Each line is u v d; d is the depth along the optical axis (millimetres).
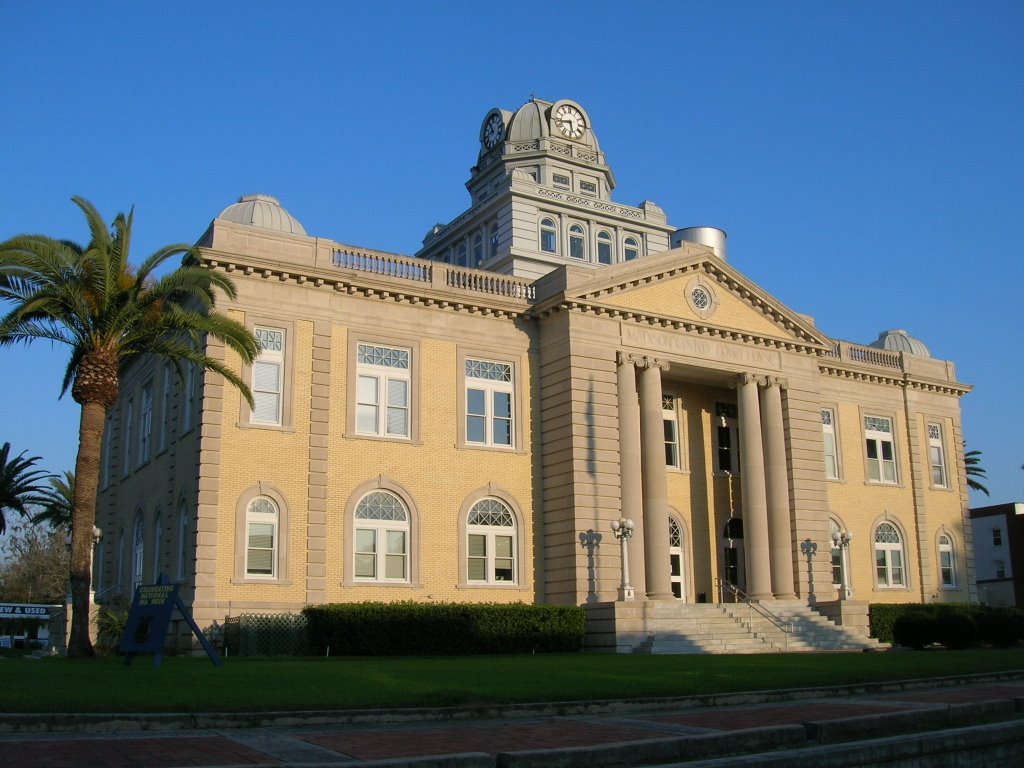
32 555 89500
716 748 12109
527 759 10617
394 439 35750
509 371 38906
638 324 39406
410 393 36438
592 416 37625
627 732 13203
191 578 31594
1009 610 43469
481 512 37156
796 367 43562
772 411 42312
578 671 21812
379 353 36344
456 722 14414
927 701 17406
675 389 43562
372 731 13203
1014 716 15867
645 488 38750
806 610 39688
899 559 49844
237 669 21156
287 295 34562
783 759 10789
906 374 51562
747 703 17359
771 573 41062
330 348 35031
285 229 38594
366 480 34875
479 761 10414
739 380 42094
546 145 65938
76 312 27422
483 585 36406
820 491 42875
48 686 15727
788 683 19094
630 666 23875
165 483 36188
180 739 12117
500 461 37750
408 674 20094
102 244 27781
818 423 43688
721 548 43312
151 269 28156
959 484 53500
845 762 11203
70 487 62875
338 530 34094
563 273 38469
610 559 36750
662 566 37844
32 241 27062
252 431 33000
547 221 63594
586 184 67312
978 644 41281
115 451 45281
